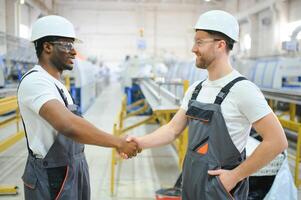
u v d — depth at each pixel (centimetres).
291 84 564
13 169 359
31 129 121
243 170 108
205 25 116
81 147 134
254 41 1141
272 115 109
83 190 137
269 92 461
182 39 1505
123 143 129
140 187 310
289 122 328
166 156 414
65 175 123
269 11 1032
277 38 956
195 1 1465
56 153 121
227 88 113
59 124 111
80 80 691
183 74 786
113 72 1566
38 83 115
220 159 114
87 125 115
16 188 288
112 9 1480
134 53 1515
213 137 114
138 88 781
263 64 609
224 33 114
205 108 116
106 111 806
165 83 467
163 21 1493
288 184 200
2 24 848
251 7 1098
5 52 611
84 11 1470
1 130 539
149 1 1462
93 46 1505
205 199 114
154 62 849
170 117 345
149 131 564
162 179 331
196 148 119
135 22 1495
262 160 107
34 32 124
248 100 108
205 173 115
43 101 112
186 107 138
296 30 631
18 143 465
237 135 113
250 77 638
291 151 429
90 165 373
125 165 376
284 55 789
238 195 115
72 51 128
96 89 1143
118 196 288
